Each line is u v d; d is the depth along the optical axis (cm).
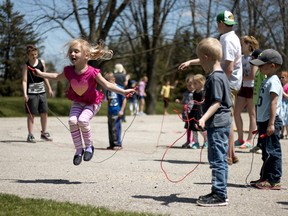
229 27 750
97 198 524
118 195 539
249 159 831
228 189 579
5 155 860
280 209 487
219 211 476
